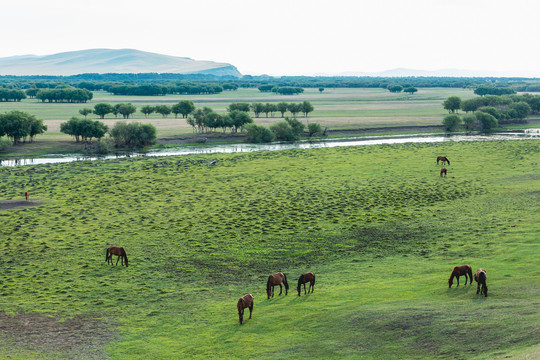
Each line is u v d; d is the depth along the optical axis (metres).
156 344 30.88
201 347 29.92
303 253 51.59
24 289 42.31
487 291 34.41
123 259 50.44
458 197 75.56
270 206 73.25
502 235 53.31
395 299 34.84
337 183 90.19
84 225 63.72
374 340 27.89
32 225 63.69
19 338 32.44
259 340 30.14
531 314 27.55
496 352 23.53
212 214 68.88
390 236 56.66
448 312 30.03
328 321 31.59
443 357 24.55
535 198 71.88
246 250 52.94
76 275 46.00
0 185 90.19
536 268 39.94
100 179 96.06
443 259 46.56
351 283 40.84
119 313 36.69
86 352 30.11
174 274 46.09
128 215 68.94
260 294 39.81
